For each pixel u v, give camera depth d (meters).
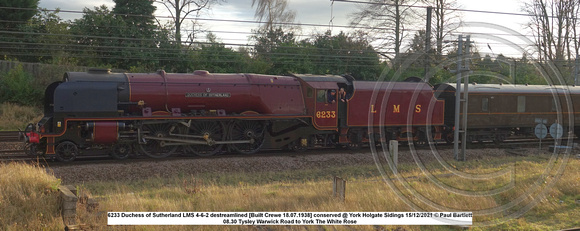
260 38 37.44
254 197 11.13
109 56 32.88
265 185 13.27
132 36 34.28
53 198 9.20
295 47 35.19
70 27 34.81
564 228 9.07
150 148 17.00
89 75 16.28
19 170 10.46
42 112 29.34
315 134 19.67
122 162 15.39
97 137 15.45
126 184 13.21
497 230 9.04
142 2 35.47
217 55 34.81
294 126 19.12
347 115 19.48
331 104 19.36
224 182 13.80
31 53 33.28
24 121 27.00
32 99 30.30
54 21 35.41
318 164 16.59
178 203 10.45
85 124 15.67
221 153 18.28
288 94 18.89
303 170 15.69
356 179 14.38
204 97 17.48
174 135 16.94
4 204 8.66
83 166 14.17
